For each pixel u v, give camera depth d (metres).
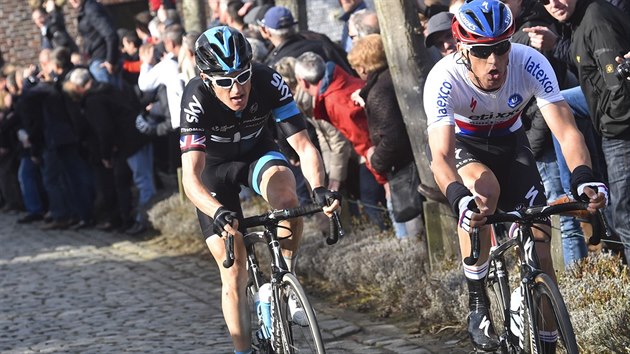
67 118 21.45
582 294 9.53
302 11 20.00
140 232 20.33
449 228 12.05
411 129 12.12
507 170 8.48
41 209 23.55
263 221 8.11
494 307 9.05
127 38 22.44
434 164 7.83
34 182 23.31
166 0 23.78
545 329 7.41
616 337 8.62
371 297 12.62
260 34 17.06
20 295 15.57
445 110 7.94
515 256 10.94
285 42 15.12
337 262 13.40
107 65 21.09
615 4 10.56
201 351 11.18
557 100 7.96
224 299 9.02
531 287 7.43
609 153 9.41
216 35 8.26
